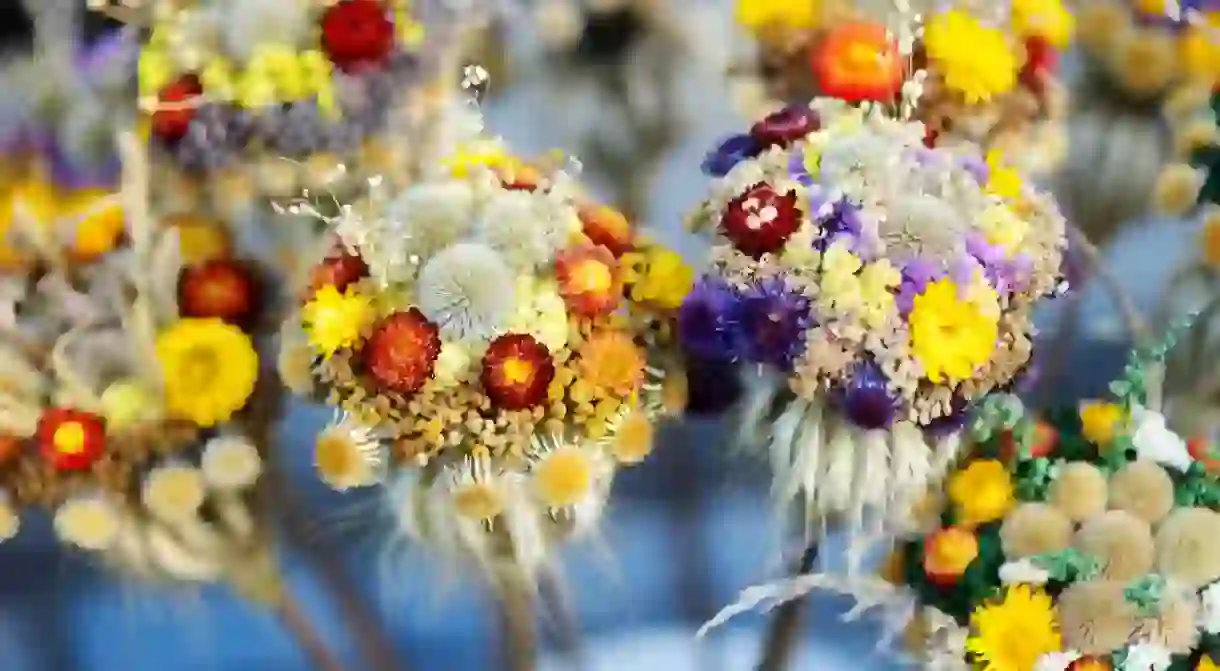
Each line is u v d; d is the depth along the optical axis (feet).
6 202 5.08
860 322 5.02
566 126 5.29
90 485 5.07
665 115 5.30
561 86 5.28
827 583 5.27
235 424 5.12
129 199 5.08
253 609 5.26
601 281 5.03
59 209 5.09
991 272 5.07
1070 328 5.42
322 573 5.24
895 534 5.22
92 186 5.14
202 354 5.05
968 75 5.21
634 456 5.10
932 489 5.18
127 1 5.11
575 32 5.27
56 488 5.06
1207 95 5.42
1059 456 5.22
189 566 5.17
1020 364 5.16
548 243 5.04
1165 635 5.08
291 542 5.21
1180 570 5.09
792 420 5.14
